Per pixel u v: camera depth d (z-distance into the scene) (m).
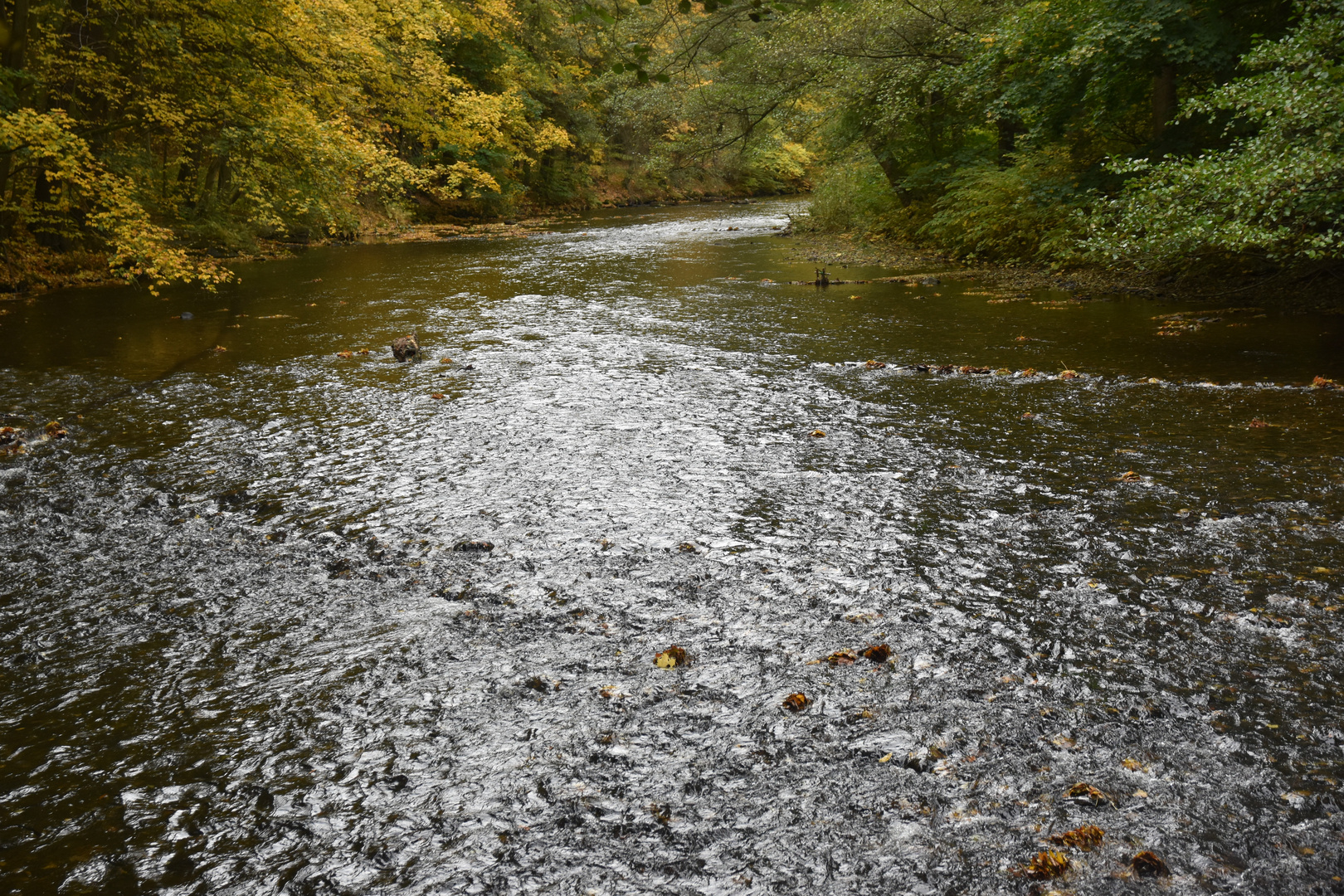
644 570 3.72
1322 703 2.62
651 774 2.39
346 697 2.82
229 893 2.02
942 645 3.04
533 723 2.65
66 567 3.89
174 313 11.52
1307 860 2.01
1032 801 2.23
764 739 2.53
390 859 2.11
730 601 3.42
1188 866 2.00
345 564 3.86
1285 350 7.51
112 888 2.04
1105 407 6.09
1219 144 11.13
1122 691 2.72
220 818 2.28
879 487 4.68
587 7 4.46
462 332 9.95
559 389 7.10
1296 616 3.13
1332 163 6.56
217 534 4.25
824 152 22.55
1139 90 12.24
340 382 7.49
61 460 5.45
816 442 5.54
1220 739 2.47
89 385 7.45
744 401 6.64
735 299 12.20
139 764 2.51
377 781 2.40
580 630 3.22
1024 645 3.01
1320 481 4.45
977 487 4.63
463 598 3.51
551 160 40.59
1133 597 3.34
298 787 2.39
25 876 2.08
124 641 3.23
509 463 5.23
